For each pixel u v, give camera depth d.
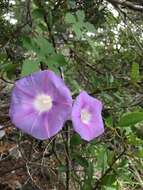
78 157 0.30
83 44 0.43
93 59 0.47
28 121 0.21
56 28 0.33
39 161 0.35
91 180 0.29
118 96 0.32
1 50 0.39
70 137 0.30
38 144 0.35
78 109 0.22
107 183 0.28
